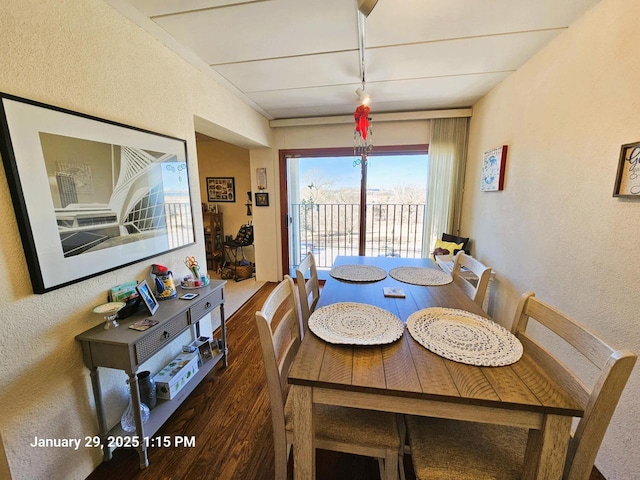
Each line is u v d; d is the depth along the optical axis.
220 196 4.81
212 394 1.81
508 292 2.20
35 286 1.05
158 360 1.75
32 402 1.07
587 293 1.40
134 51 1.49
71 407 1.21
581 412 0.71
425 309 1.29
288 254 3.97
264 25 1.53
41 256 1.05
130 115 1.48
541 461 0.77
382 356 0.95
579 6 1.37
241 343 2.44
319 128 3.55
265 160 3.75
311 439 0.92
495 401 0.74
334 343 1.01
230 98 2.52
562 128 1.60
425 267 2.07
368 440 0.99
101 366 1.23
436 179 3.27
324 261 4.21
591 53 1.38
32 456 1.08
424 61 1.97
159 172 1.66
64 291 1.17
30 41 1.02
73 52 1.18
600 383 0.71
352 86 2.44
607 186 1.28
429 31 1.60
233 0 1.33
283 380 1.07
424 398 0.78
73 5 1.17
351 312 1.27
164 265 1.76
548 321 0.98
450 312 1.25
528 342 1.07
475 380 0.82
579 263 1.46
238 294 3.62
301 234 4.17
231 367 2.09
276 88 2.46
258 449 1.41
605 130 1.29
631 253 1.15
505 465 0.88
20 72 1.00
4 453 1.00
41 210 1.05
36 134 1.03
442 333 1.08
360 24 1.53
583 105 1.43
